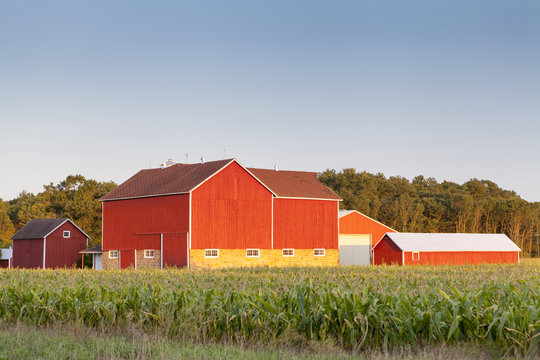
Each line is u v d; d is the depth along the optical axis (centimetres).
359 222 6162
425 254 5778
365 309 1332
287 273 3525
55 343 1294
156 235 4875
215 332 1436
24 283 2428
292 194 5247
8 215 9719
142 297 1573
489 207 9519
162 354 1157
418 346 1279
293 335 1358
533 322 1248
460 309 1309
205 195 4741
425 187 12531
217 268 4428
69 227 6444
